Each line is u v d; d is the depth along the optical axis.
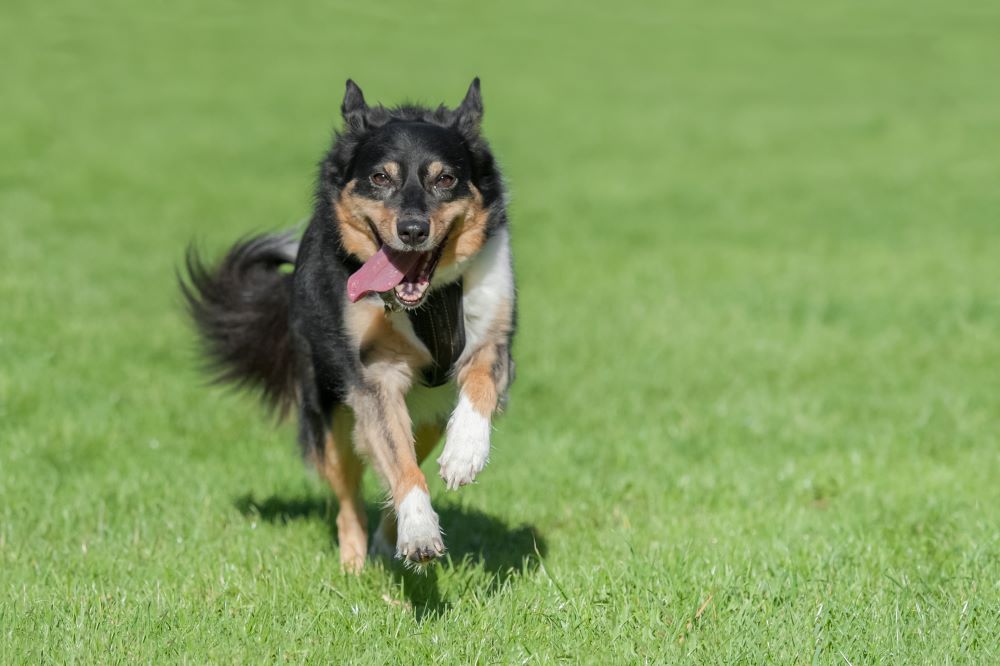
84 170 32.22
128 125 38.53
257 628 7.64
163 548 9.30
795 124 43.12
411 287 8.30
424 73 48.88
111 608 7.87
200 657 7.20
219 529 9.95
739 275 23.12
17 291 19.06
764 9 66.19
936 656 7.20
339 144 9.09
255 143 37.28
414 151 8.53
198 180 32.19
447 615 8.00
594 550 9.30
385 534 9.80
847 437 13.08
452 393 9.20
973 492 10.92
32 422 12.91
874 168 36.22
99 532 9.69
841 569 8.63
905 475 11.55
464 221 8.62
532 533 9.91
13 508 10.24
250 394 10.89
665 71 52.50
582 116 43.94
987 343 17.59
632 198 32.16
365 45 53.91
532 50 55.31
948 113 44.69
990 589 8.23
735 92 48.75
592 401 14.82
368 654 7.25
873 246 26.03
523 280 22.78
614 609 7.96
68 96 41.94
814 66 53.91
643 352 17.20
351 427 9.16
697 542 9.29
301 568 8.86
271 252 10.80
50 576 8.58
